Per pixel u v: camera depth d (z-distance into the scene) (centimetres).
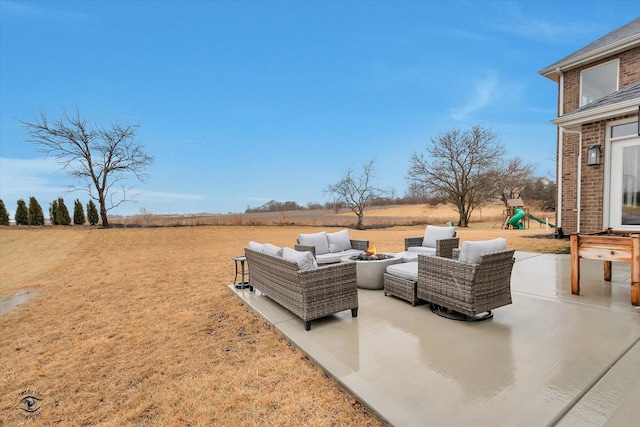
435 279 386
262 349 323
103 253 1019
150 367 297
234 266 776
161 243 1257
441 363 268
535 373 247
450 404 214
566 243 909
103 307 483
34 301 525
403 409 211
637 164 630
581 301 411
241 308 452
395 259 525
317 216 2397
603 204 670
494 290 357
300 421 214
